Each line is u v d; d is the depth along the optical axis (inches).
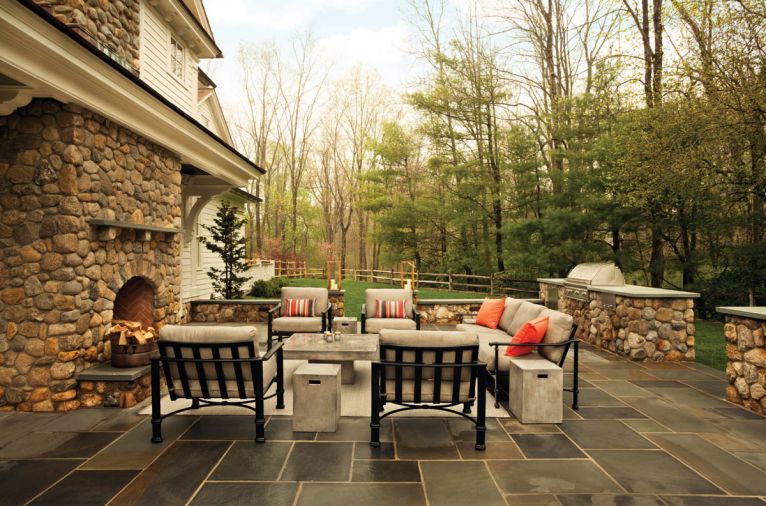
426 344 128.2
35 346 153.2
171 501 98.3
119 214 182.5
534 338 162.4
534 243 552.1
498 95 653.9
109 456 120.6
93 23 197.8
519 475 111.0
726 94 314.2
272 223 1348.4
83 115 158.4
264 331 306.8
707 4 312.3
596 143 475.8
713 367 222.2
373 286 751.1
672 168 346.0
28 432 136.9
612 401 169.9
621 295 244.8
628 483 107.2
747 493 102.9
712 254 414.9
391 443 130.1
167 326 130.4
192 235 361.1
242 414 153.7
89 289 163.3
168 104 192.5
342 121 1193.4
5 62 118.5
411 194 900.6
